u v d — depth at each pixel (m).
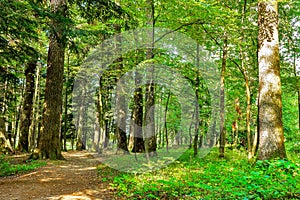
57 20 8.16
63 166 10.44
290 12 12.41
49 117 12.20
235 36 11.71
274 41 8.72
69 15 11.49
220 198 5.25
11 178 8.09
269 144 8.26
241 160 11.32
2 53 9.38
